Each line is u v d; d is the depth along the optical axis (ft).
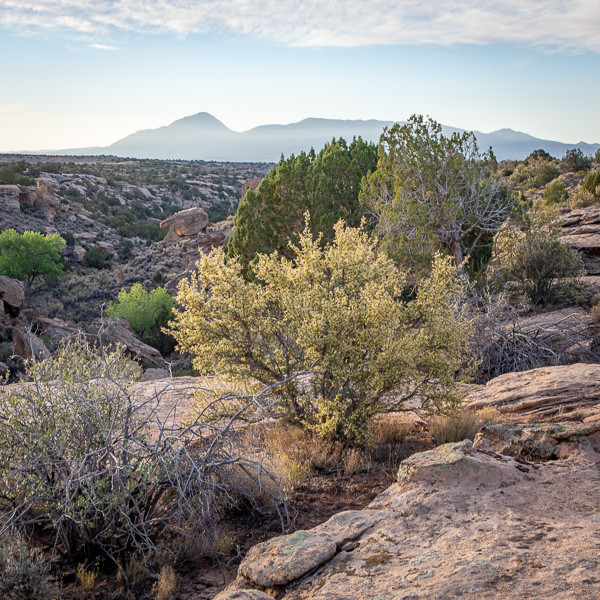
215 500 17.19
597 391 26.27
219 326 25.75
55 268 165.48
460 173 59.00
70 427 15.67
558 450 16.72
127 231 315.99
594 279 64.69
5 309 115.96
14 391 16.78
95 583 15.21
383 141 61.16
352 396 24.29
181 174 587.68
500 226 59.88
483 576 9.50
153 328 134.31
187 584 14.96
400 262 50.98
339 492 20.16
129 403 16.97
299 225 66.33
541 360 42.83
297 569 11.35
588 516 11.78
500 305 45.75
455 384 25.08
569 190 147.02
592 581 8.74
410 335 24.34
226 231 231.50
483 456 15.56
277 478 19.72
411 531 12.44
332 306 23.70
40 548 16.48
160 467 15.72
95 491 15.02
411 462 15.69
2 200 263.49
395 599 9.22
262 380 25.72
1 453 15.46
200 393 26.27
